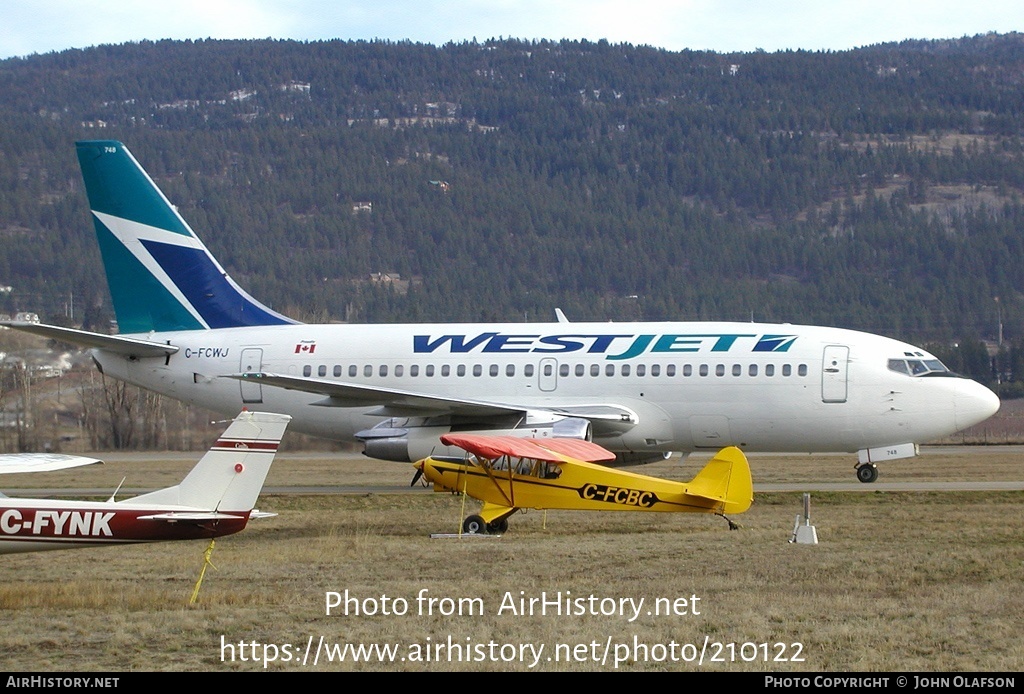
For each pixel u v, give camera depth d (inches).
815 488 4242.1
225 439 2288.4
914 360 4106.8
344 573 2490.2
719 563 2551.7
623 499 3024.1
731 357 4128.9
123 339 4426.7
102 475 5300.2
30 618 2057.1
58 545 2231.8
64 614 2090.3
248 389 4542.3
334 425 4520.2
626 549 2748.5
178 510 2256.4
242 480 2287.2
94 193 4655.5
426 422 4293.8
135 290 4653.1
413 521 3444.9
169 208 4653.1
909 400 4030.5
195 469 2287.2
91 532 2231.8
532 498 3088.1
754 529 3090.6
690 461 5679.1
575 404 4212.6
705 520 3302.2
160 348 4517.7
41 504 2239.2
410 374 4379.9
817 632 1935.3
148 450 7721.5
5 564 2655.0
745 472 2992.1
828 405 4060.0
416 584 2343.8
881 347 4119.1
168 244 4643.2
